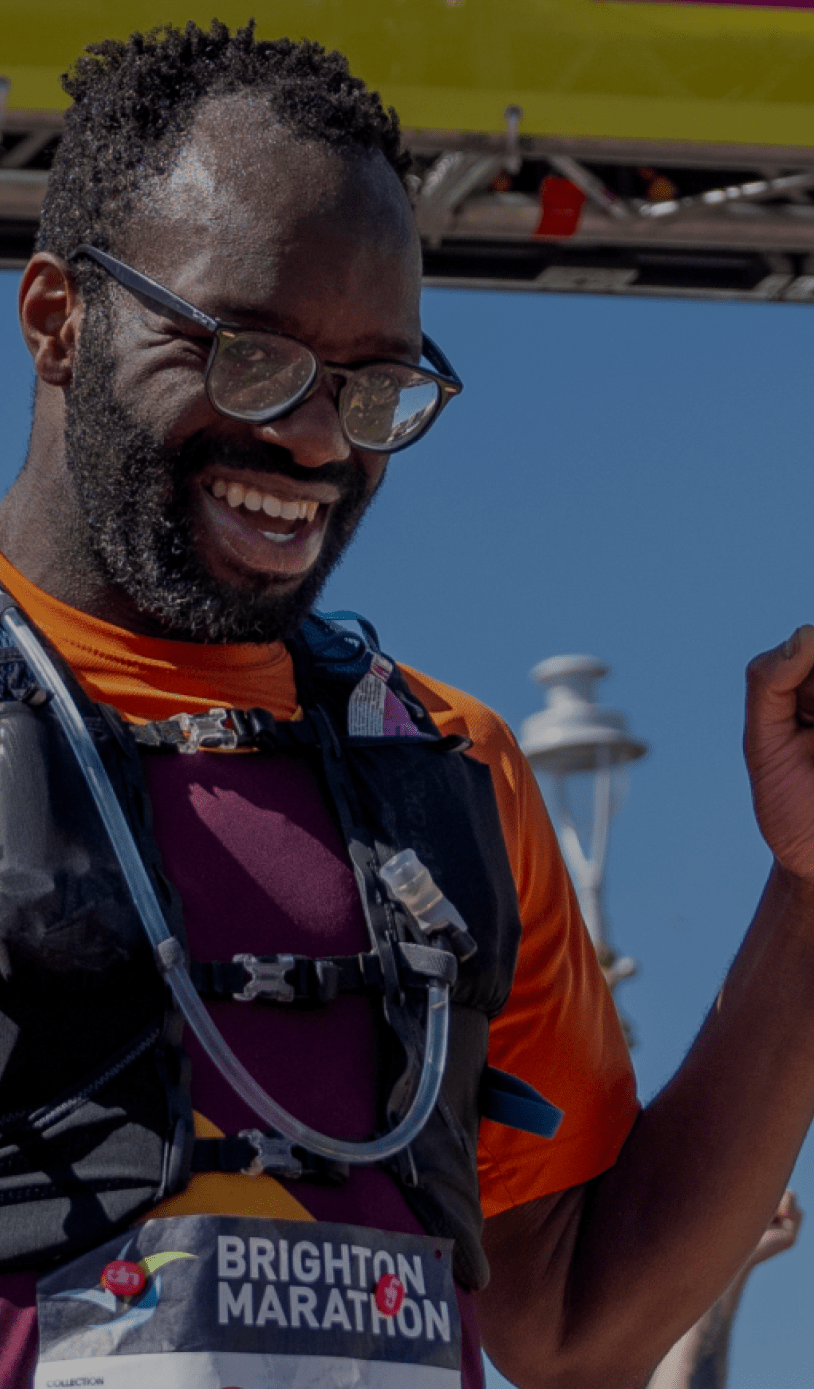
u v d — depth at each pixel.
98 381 1.53
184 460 1.49
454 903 1.52
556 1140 1.81
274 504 1.51
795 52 4.08
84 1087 1.32
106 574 1.58
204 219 1.50
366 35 3.82
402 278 1.53
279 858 1.47
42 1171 1.30
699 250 4.82
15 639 1.47
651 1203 1.76
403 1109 1.42
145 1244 1.28
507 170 4.38
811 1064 1.74
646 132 4.10
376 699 1.65
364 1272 1.34
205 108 1.54
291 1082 1.39
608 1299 1.76
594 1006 1.88
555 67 3.97
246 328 1.45
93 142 1.59
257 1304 1.28
